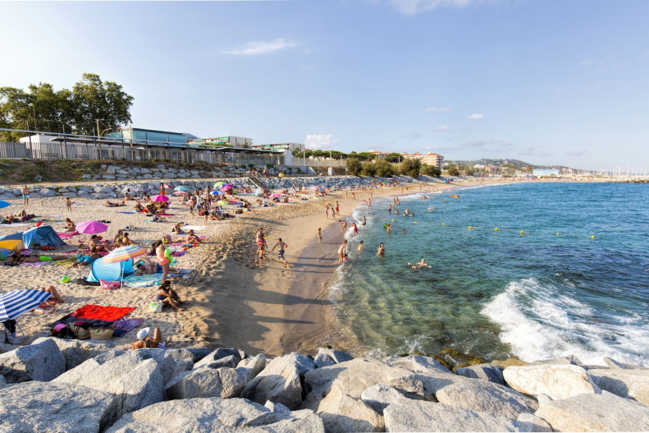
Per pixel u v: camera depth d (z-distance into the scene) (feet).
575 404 13.80
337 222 102.17
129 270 39.96
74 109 169.27
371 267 57.57
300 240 75.46
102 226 47.44
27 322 27.94
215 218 83.41
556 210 146.82
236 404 13.07
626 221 115.44
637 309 40.78
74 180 114.21
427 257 64.23
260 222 87.10
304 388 17.90
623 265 60.13
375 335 34.53
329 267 57.21
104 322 27.86
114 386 13.61
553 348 31.60
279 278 49.49
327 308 40.91
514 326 36.17
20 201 86.79
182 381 15.05
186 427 11.19
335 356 22.97
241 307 38.34
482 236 86.17
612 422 12.46
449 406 13.58
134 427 11.45
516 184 433.48
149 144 151.23
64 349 19.04
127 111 189.37
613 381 17.87
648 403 16.19
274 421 12.72
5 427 9.76
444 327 36.19
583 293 46.34
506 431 12.11
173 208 94.63
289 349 31.32
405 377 16.25
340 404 14.11
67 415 11.19
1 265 41.22
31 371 15.19
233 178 160.66
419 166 335.88
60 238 51.42
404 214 122.31
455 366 28.60
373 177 277.23
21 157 115.85
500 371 21.36
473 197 216.33
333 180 221.66
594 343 32.30
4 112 151.64
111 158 139.85
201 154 175.83
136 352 16.79
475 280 51.39
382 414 14.02
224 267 47.96
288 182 183.73
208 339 28.76
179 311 32.91
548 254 67.92
